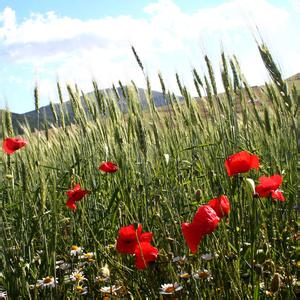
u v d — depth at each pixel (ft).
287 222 3.74
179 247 3.62
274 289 2.56
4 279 3.28
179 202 4.09
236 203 3.36
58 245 4.13
